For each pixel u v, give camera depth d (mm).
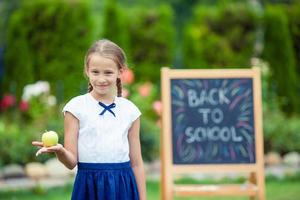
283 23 16344
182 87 8273
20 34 15336
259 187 8031
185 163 8156
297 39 17016
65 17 15547
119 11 15992
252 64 16109
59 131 12297
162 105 8234
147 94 14117
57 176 12156
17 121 14117
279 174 12242
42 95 13953
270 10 16422
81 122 5188
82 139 5184
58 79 15477
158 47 16578
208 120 8250
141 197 5355
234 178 12047
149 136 12758
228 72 8312
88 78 5445
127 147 5277
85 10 15703
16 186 11344
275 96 15461
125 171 5230
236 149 8211
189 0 26438
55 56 15516
